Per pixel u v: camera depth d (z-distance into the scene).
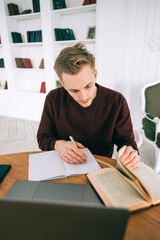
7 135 2.82
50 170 0.72
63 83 0.76
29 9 3.02
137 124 2.99
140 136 2.06
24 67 3.33
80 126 1.03
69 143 0.84
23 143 2.54
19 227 0.28
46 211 0.27
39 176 0.68
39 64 3.38
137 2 2.40
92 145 1.08
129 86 2.86
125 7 2.44
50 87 3.15
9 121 3.44
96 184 0.60
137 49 2.62
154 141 1.73
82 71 0.68
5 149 2.38
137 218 0.50
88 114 0.99
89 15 2.75
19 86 3.51
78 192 0.57
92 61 0.72
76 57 0.67
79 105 0.98
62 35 2.84
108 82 2.77
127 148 0.79
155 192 0.57
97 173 0.66
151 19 2.42
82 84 0.71
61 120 1.05
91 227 0.28
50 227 0.28
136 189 0.54
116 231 0.28
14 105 3.58
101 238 0.29
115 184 0.59
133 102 2.91
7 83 3.48
